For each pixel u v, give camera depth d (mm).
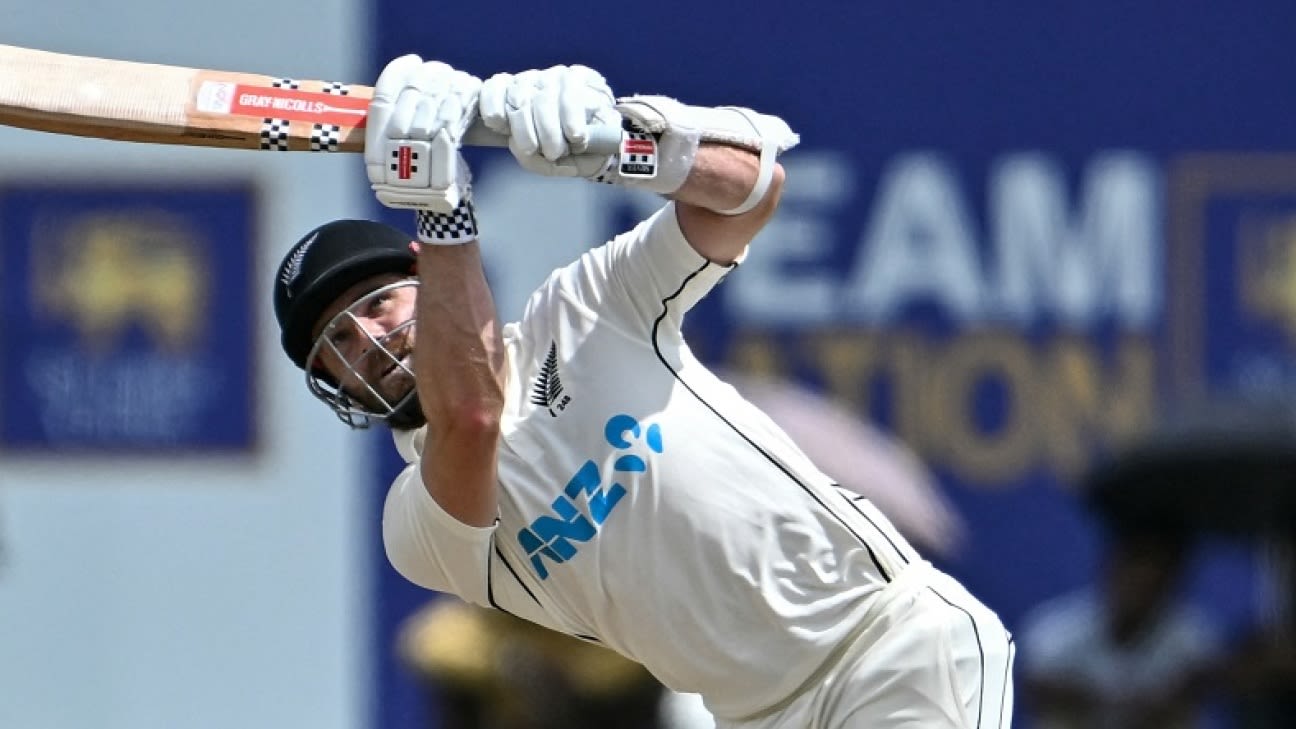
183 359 21094
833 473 18375
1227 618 20922
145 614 21109
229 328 21062
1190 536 19297
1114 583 19531
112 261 21125
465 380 9594
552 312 10484
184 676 21078
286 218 21000
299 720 21031
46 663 21156
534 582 10633
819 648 10438
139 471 21109
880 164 21531
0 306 21125
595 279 10445
